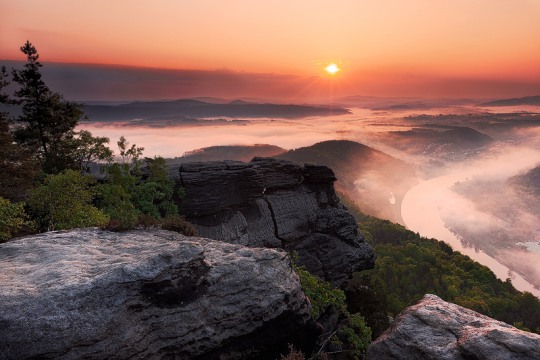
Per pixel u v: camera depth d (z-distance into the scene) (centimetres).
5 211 2450
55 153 5175
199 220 4166
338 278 4878
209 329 1583
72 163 5191
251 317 1694
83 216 2872
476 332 1088
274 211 4588
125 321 1414
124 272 1483
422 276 17800
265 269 1839
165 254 1590
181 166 4331
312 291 3105
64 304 1334
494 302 16238
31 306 1295
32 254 1678
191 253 1641
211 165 4400
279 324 1780
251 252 1897
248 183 4394
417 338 1144
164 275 1538
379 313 5119
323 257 4816
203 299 1616
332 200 5172
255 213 4491
